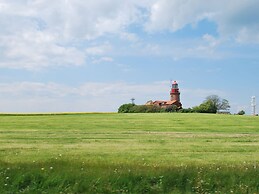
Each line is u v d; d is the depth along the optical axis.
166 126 63.19
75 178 14.00
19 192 13.13
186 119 79.69
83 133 47.94
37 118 80.00
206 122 71.94
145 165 17.66
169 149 31.30
